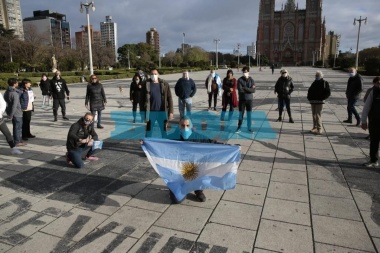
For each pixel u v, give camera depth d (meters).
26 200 4.35
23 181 5.02
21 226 3.68
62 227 3.65
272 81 29.30
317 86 7.84
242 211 4.00
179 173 4.20
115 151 6.69
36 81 28.94
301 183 4.85
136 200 4.35
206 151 4.17
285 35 117.62
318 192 4.52
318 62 94.38
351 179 4.99
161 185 4.88
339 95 17.38
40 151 6.65
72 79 32.09
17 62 49.22
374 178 5.03
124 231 3.56
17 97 6.81
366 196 4.38
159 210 4.05
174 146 4.26
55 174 5.33
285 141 7.38
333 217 3.82
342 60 57.19
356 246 3.25
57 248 3.26
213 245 3.29
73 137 5.56
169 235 3.48
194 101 15.24
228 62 121.75
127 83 30.55
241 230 3.56
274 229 3.57
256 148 6.79
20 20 91.56
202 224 3.69
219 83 12.07
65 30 97.25
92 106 8.77
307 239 3.37
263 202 4.23
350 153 6.37
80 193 4.58
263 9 117.44
